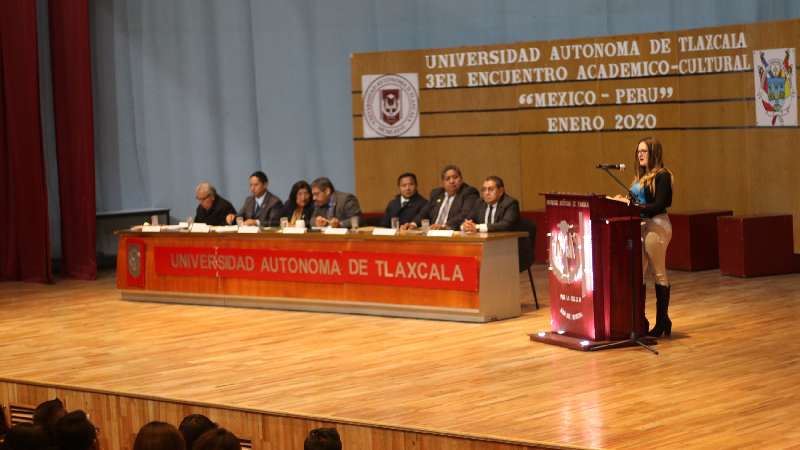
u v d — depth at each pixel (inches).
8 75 499.5
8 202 502.9
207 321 363.9
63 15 495.2
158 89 541.6
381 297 354.3
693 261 427.8
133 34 538.9
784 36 411.5
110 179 539.8
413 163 492.4
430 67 486.0
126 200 542.3
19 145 494.0
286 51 530.3
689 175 444.8
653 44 446.3
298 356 299.6
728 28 428.8
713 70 434.3
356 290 360.2
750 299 358.6
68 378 283.7
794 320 318.0
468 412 232.1
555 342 297.3
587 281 291.6
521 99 473.1
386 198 498.3
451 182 373.7
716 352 279.6
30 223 492.4
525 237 357.4
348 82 522.9
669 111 445.7
